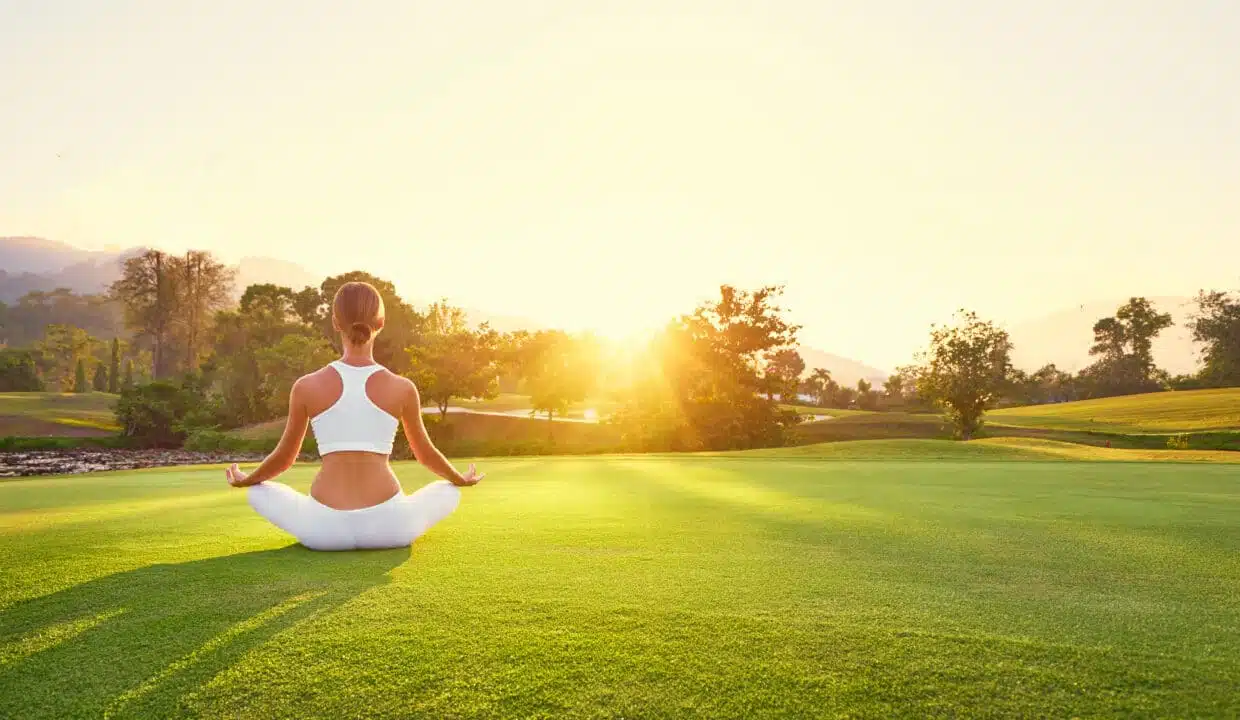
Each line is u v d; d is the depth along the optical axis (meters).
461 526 4.88
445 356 55.38
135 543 4.19
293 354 62.59
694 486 8.57
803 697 2.03
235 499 7.49
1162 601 2.92
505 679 2.14
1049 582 3.24
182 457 44.03
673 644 2.39
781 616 2.67
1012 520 5.24
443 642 2.40
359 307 4.05
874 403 105.69
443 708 1.98
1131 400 76.19
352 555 3.79
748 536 4.46
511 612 2.71
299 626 2.55
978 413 45.09
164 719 1.96
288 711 1.98
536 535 4.48
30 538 4.37
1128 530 4.78
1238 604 2.88
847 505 6.25
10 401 69.25
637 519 5.26
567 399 54.62
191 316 100.62
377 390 3.99
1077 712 1.94
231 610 2.74
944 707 1.97
